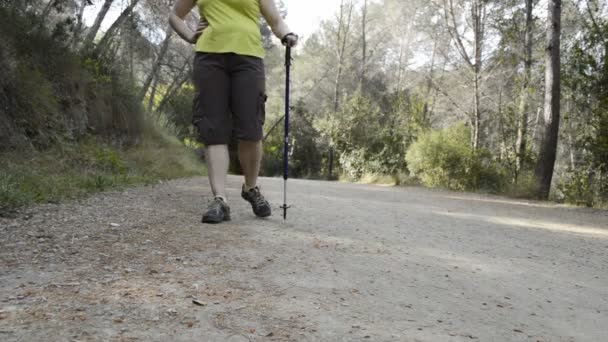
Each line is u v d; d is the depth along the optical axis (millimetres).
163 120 14930
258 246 2611
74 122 8430
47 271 1960
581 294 2264
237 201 4797
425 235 3578
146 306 1607
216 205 3285
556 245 3750
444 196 9570
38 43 8016
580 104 10609
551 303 2070
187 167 10688
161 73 19250
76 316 1483
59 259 2160
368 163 20062
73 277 1888
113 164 7312
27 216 3262
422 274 2348
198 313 1576
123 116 10539
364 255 2635
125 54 13719
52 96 7797
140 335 1378
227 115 3424
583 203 9430
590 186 9961
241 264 2215
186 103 21547
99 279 1874
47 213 3430
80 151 7352
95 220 3209
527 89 14477
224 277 1995
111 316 1503
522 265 2803
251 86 3379
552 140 10891
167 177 8375
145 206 4059
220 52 3314
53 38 8430
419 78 27625
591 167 10320
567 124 11969
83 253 2281
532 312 1920
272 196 5719
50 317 1464
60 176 5461
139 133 11164
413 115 18609
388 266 2438
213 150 3400
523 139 14711
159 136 12266
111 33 11477
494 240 3689
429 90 24484
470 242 3459
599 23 10539
